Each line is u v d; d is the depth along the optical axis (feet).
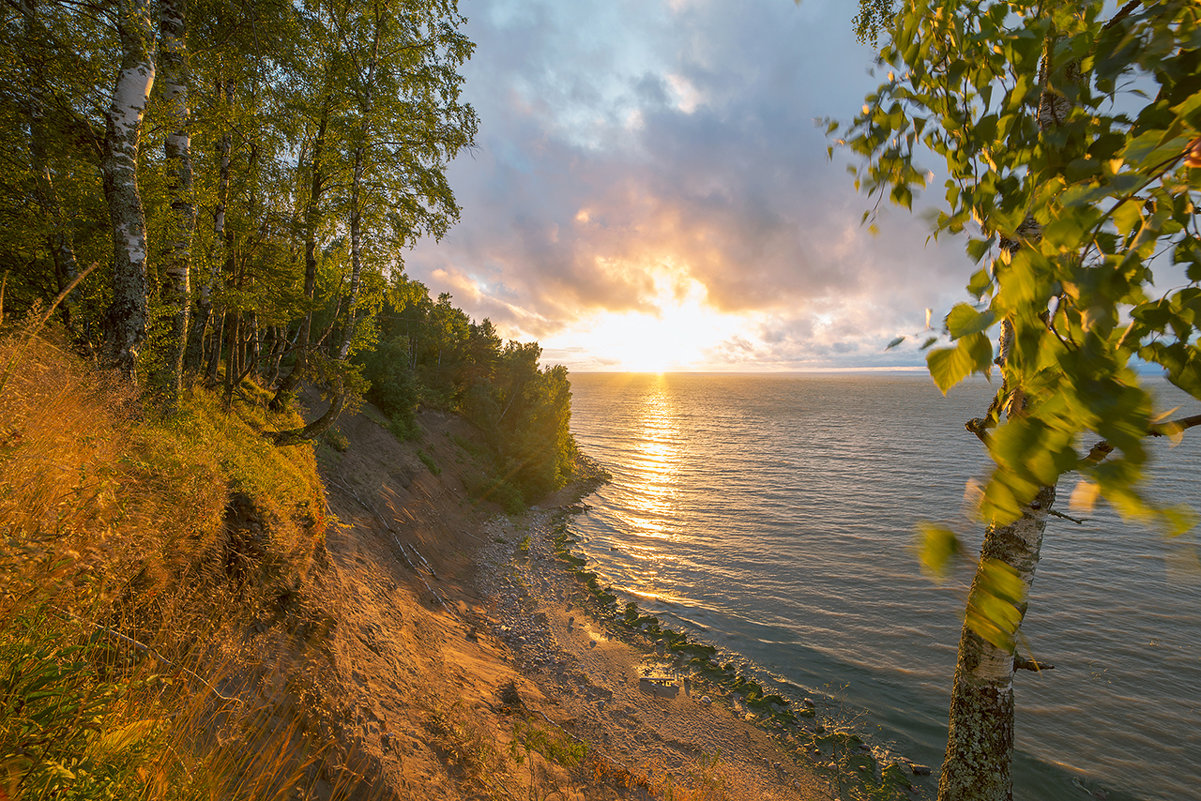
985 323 2.67
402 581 53.88
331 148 40.29
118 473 16.12
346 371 40.24
